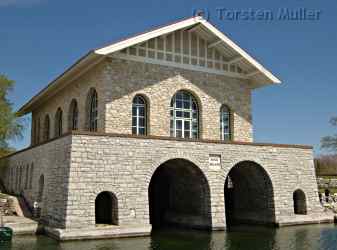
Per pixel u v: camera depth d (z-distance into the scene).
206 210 24.19
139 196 21.58
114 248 17.94
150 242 19.83
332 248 18.61
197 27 28.05
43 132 37.38
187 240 20.81
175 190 28.22
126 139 21.72
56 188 21.50
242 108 30.20
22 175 30.55
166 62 27.41
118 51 25.58
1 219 21.73
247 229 24.92
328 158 69.06
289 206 26.69
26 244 18.66
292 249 18.45
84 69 27.30
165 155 22.78
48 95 34.97
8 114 39.75
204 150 24.16
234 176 29.53
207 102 28.66
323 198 35.62
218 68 29.55
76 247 17.97
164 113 26.80
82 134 20.53
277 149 26.98
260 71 29.23
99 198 25.56
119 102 25.16
